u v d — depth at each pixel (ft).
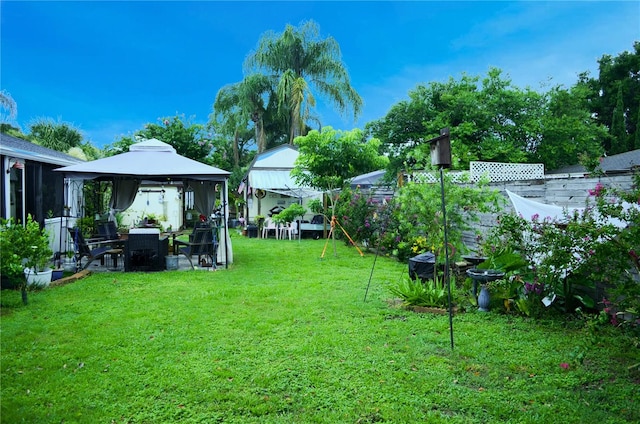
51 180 37.65
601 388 13.01
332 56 96.43
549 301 19.53
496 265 20.99
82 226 40.22
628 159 48.49
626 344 15.80
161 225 55.11
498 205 24.75
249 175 68.74
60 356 15.38
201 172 32.96
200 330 18.31
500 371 14.19
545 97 72.74
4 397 12.42
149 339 17.24
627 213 15.49
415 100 73.87
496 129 69.72
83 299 23.53
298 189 64.08
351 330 18.29
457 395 12.55
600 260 15.64
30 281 25.45
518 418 11.32
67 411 11.67
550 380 13.48
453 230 24.09
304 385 13.23
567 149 67.72
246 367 14.49
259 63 96.53
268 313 20.90
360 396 12.51
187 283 28.04
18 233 24.17
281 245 50.57
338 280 29.17
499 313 20.79
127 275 30.81
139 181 41.81
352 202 49.01
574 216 17.69
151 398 12.42
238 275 31.01
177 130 80.69
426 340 17.11
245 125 98.43
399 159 69.26
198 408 11.89
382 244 39.88
